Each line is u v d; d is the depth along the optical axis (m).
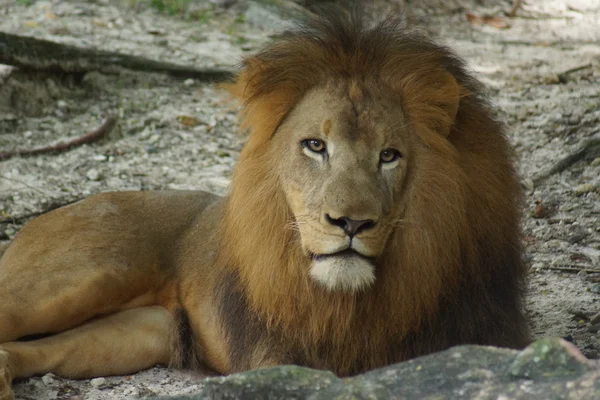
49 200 14.21
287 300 8.14
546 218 13.75
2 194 14.33
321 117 7.82
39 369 9.46
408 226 7.94
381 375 5.91
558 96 19.16
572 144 16.20
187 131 17.25
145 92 18.86
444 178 7.96
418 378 5.80
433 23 25.61
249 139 8.38
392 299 8.04
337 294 7.96
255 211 8.16
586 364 5.55
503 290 8.60
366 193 7.46
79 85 18.66
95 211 10.23
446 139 8.17
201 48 21.88
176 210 10.47
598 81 20.59
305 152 7.85
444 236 7.98
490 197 8.33
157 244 10.16
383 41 8.23
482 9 27.20
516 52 23.23
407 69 8.09
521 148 16.23
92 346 9.66
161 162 15.95
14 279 9.77
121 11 24.08
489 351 5.95
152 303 10.18
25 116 17.47
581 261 12.30
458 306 8.25
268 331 8.41
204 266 9.80
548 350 5.61
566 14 27.61
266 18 23.91
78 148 16.30
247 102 8.36
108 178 15.20
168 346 9.97
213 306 9.55
